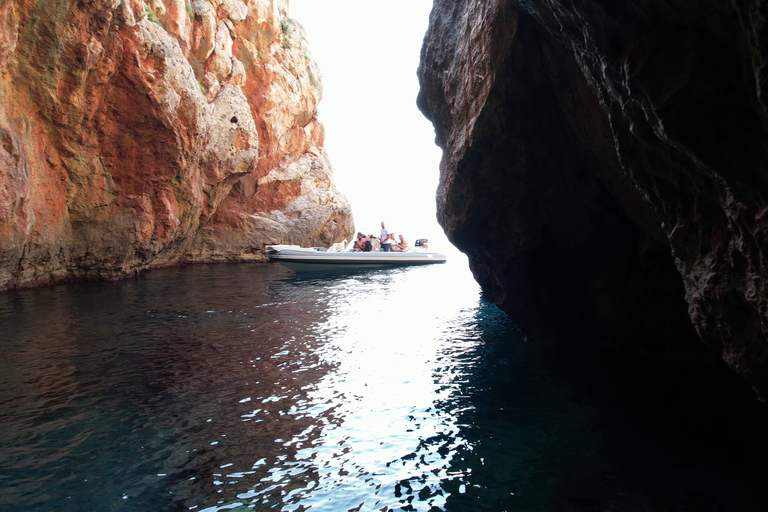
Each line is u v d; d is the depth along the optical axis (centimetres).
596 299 715
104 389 636
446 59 783
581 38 378
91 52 1233
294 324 1013
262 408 591
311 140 2770
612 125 395
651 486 422
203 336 893
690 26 287
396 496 419
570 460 469
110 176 1444
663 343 614
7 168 1098
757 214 287
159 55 1444
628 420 548
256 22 2386
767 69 242
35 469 452
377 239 2434
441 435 525
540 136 632
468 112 689
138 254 1584
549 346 835
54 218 1318
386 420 562
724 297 332
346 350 836
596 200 654
